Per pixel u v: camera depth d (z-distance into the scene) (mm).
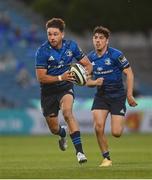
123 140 81875
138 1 146875
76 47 36938
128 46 154875
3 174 32531
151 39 153750
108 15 146250
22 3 150625
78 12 145250
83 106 104562
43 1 146000
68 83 37219
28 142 78250
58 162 45719
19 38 131000
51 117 38875
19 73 123375
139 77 137625
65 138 41375
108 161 38688
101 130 38656
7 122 101562
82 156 35656
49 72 36938
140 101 107688
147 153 56688
